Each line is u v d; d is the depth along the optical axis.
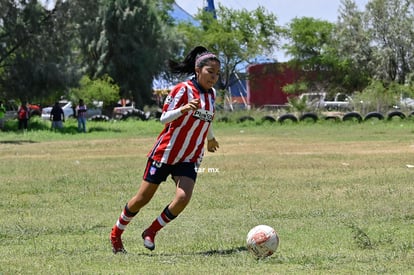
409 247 18.00
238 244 18.95
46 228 21.67
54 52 97.25
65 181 34.56
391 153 50.34
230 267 15.74
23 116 92.69
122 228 17.84
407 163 42.25
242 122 101.62
